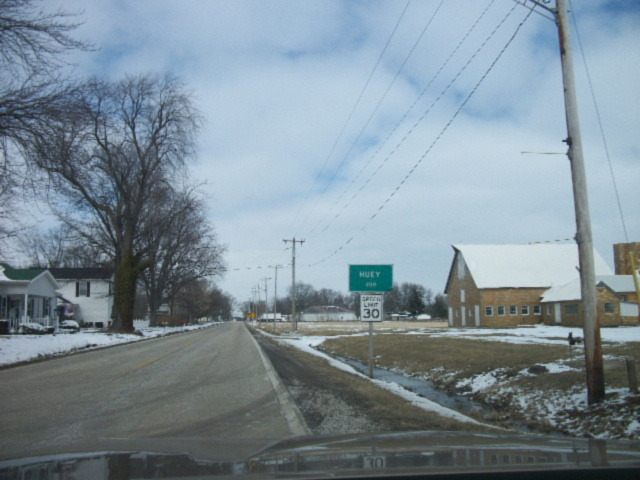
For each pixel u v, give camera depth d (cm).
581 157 988
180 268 5281
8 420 802
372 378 1548
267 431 718
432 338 2984
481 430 757
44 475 253
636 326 3875
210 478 244
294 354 2359
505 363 1594
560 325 4750
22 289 3903
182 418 820
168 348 2619
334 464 274
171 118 3722
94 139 3328
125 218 3850
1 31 1498
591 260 982
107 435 695
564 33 1011
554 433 890
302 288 17938
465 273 5638
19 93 1642
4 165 1689
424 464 269
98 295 6075
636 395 938
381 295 1602
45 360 1934
